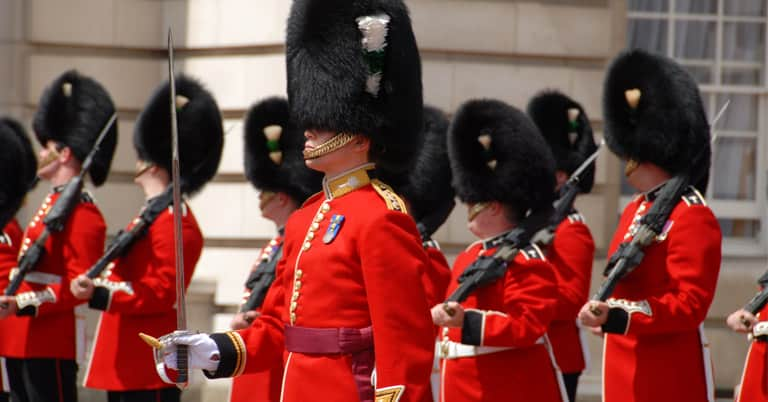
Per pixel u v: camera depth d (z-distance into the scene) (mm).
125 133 38188
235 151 36438
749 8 39438
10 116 34688
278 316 16109
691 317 20391
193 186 27406
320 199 15867
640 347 21516
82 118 29484
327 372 14922
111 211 37906
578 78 36688
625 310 20328
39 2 37344
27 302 26094
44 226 27906
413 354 14445
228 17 36938
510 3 36469
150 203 25812
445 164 25109
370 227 14695
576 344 26969
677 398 21125
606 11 36906
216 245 36656
